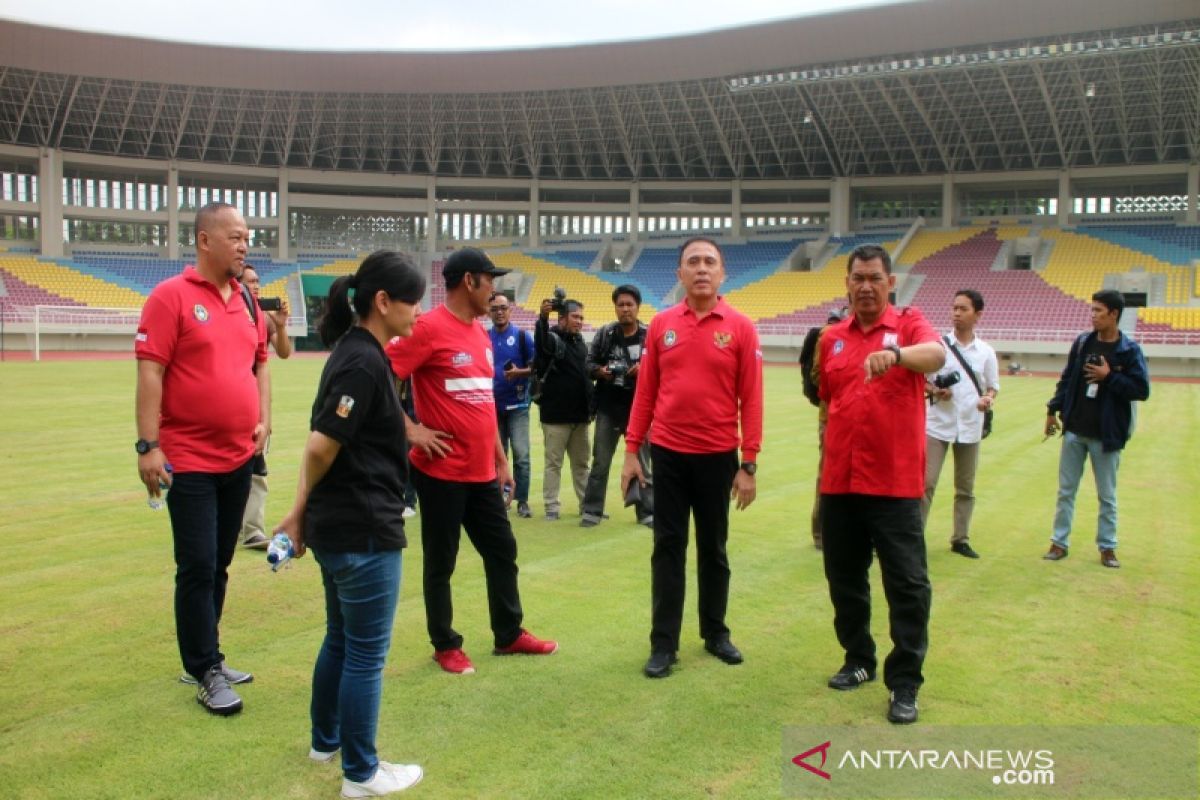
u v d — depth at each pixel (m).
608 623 5.15
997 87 36.34
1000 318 36.16
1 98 40.19
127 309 38.75
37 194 43.41
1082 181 41.81
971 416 6.75
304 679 4.29
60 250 42.84
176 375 4.05
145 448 3.90
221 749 3.57
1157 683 4.30
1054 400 6.79
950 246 41.59
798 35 35.75
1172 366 32.44
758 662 4.57
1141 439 14.05
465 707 3.96
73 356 34.53
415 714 3.88
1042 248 40.06
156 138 44.19
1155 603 5.58
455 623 5.17
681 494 4.55
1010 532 7.63
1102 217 41.78
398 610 5.39
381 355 3.29
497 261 47.44
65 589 5.63
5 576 5.89
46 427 13.18
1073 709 4.00
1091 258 38.34
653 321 4.78
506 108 43.31
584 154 46.25
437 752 3.54
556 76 40.75
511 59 40.62
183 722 3.80
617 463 11.24
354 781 3.20
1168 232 38.78
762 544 7.11
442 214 49.50
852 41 34.94
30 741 3.61
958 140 41.34
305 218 47.88
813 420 16.16
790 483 9.88
